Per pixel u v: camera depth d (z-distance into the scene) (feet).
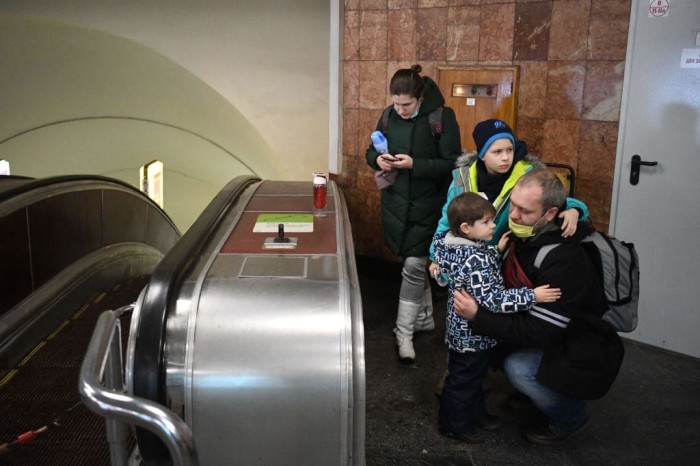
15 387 11.94
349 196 21.03
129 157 49.42
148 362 7.27
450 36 18.34
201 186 55.77
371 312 17.88
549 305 10.22
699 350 14.96
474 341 11.27
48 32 31.99
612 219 15.97
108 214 20.27
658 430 12.35
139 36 31.30
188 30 31.04
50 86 37.22
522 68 17.30
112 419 6.17
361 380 7.62
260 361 7.54
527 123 17.51
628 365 14.78
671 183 14.74
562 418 11.51
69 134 43.34
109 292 17.85
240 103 33.53
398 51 19.22
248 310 7.80
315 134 34.17
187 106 39.52
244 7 30.22
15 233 14.38
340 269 8.80
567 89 16.60
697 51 13.94
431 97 14.19
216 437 7.59
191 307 7.79
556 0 16.37
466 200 10.42
